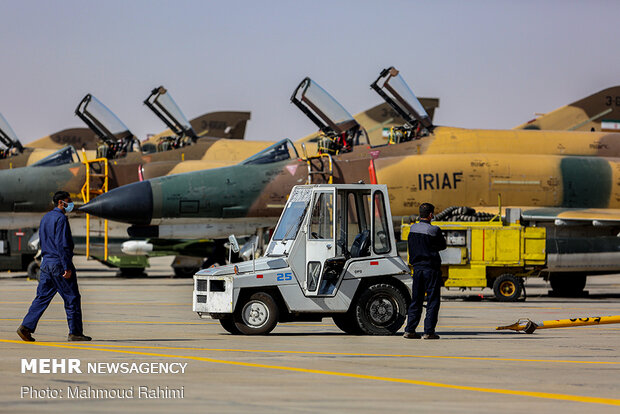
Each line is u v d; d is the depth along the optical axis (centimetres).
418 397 1866
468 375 2216
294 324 3869
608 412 1722
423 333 3338
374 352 2725
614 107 10112
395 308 3359
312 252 3328
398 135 7425
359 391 1939
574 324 3384
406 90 7381
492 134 7594
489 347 2908
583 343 3062
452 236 5762
